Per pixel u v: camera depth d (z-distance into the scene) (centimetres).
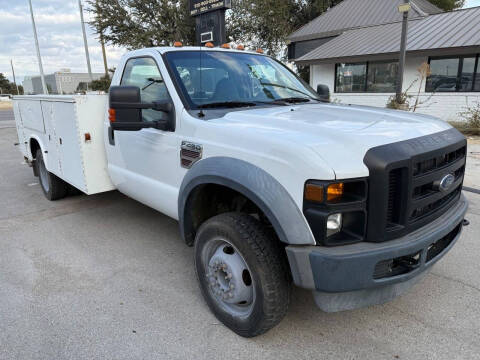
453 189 281
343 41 1905
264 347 268
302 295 334
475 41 1346
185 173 315
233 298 273
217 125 283
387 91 1709
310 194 217
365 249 221
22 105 613
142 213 543
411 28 1714
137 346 270
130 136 387
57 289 344
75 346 270
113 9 2316
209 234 279
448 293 332
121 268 383
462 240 435
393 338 277
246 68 391
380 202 219
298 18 2986
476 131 1197
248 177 243
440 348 265
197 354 262
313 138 235
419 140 246
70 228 490
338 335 281
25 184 724
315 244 222
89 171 444
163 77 344
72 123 439
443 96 1518
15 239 457
